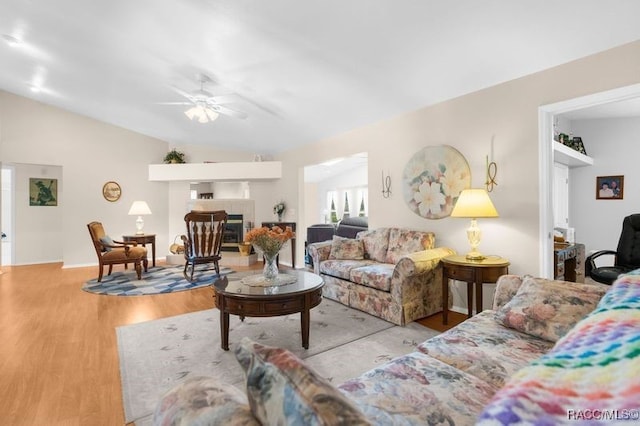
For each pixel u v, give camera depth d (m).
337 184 11.22
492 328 1.84
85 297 4.21
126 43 3.60
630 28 2.29
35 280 5.21
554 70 2.80
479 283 2.84
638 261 3.45
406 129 4.09
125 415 1.82
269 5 2.61
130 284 4.86
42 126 6.18
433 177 3.77
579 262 3.95
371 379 1.36
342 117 4.55
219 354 2.57
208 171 6.82
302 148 6.06
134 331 3.04
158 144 7.29
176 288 4.61
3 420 1.78
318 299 2.75
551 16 2.31
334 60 3.25
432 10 2.41
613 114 5.21
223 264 6.62
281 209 6.57
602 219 5.53
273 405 0.70
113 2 2.95
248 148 7.11
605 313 0.96
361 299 3.53
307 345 2.64
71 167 6.43
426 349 1.63
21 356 2.54
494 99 3.23
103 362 2.45
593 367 0.72
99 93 5.24
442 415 1.12
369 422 0.62
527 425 0.62
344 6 2.50
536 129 2.93
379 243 4.11
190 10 2.85
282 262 6.73
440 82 3.34
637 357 0.69
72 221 6.45
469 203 2.95
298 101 4.34
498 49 2.73
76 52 4.01
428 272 3.33
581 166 5.70
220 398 0.88
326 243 4.41
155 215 7.24
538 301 1.79
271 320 3.31
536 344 1.64
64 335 2.95
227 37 3.14
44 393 2.04
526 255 3.02
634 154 5.27
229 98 4.48
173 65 3.87
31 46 4.04
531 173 2.97
